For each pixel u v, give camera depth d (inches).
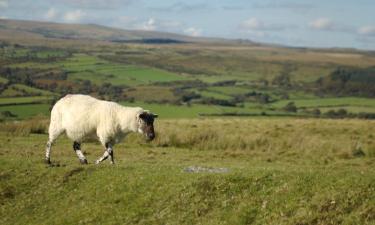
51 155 1202.0
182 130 1636.3
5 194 847.7
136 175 810.8
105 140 901.2
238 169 830.5
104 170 851.4
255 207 669.3
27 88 5570.9
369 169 1155.9
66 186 835.4
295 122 2112.5
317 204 644.1
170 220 689.6
